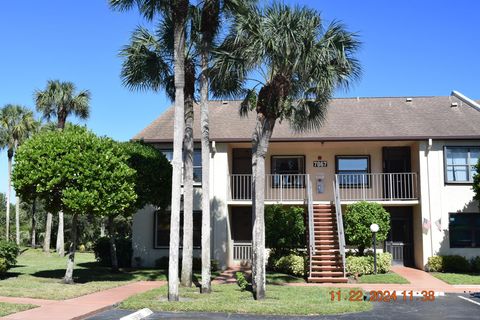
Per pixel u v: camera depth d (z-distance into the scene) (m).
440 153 21.98
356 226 19.80
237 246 24.17
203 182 14.97
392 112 25.16
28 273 19.05
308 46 12.98
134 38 16.73
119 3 14.86
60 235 34.50
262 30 12.83
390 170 24.06
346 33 13.79
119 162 16.02
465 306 12.86
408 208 23.86
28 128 41.12
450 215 21.83
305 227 21.06
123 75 17.17
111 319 10.60
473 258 21.39
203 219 14.80
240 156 24.55
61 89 34.25
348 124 23.84
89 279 17.70
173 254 13.02
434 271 20.92
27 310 11.11
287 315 11.26
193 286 15.85
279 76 13.64
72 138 15.46
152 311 11.70
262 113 13.88
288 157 24.77
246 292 14.59
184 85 14.79
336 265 18.48
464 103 25.77
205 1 15.27
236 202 22.73
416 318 11.07
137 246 22.84
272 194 24.27
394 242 23.72
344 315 11.34
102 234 45.19
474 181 19.61
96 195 15.05
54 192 15.54
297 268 18.92
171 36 16.94
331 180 24.28
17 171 15.35
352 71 14.09
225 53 14.00
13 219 54.41
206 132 15.25
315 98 15.69
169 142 22.80
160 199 19.70
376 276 18.72
